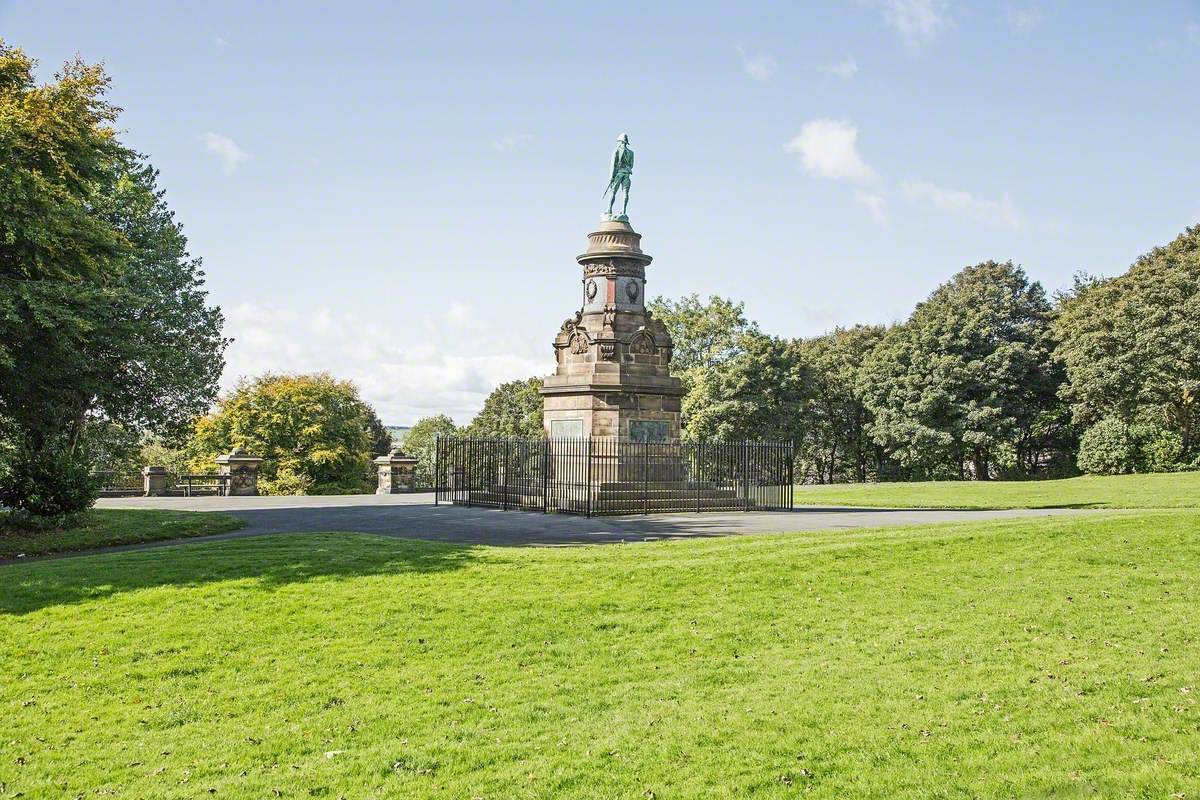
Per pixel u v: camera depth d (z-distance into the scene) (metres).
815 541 23.22
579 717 12.69
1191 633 15.71
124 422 37.31
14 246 24.86
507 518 31.11
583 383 36.12
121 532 27.11
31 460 27.73
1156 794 9.62
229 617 16.73
